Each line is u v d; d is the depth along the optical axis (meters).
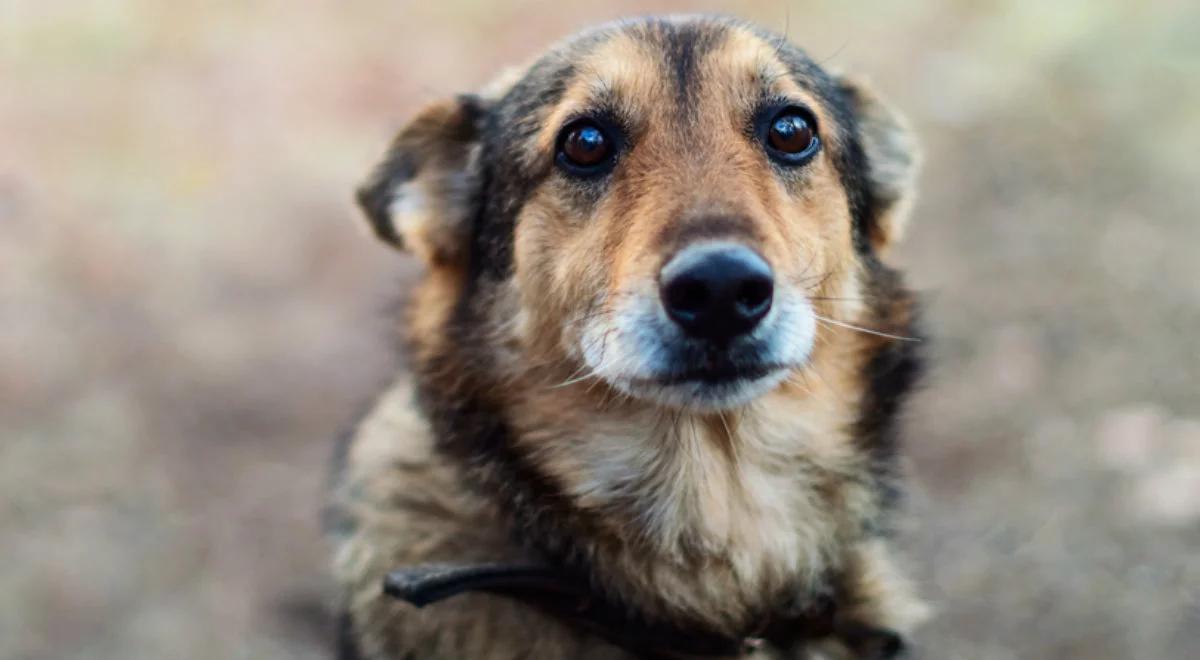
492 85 0.69
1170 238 1.16
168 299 1.21
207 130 1.55
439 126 0.67
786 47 0.65
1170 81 1.46
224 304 1.21
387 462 0.65
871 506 0.64
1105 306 1.06
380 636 0.64
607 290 0.60
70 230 1.30
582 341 0.61
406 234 0.67
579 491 0.61
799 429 0.62
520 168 0.64
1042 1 1.67
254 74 1.70
